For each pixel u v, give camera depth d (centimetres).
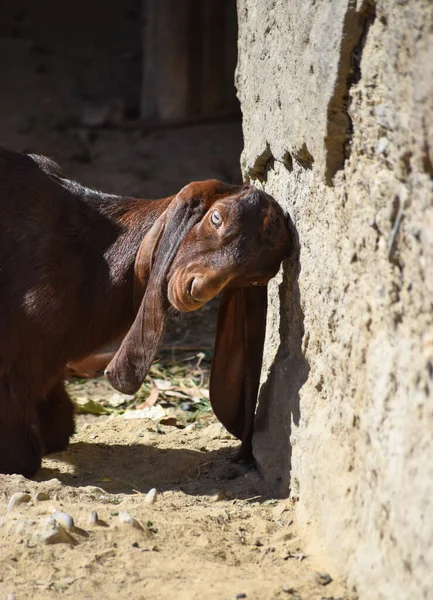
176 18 4022
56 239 1512
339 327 1200
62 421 1686
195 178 3591
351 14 1106
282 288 1463
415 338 984
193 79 4103
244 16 1700
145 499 1413
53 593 1122
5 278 1491
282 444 1444
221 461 1623
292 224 1412
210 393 1551
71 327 1522
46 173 1570
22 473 1527
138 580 1145
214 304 2772
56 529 1224
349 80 1143
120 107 4138
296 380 1393
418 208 975
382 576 1012
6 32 4997
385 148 1049
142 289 1479
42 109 4244
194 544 1246
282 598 1083
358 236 1134
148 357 1417
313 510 1241
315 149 1248
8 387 1502
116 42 4894
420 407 959
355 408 1134
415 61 951
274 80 1464
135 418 1925
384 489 1026
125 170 3672
